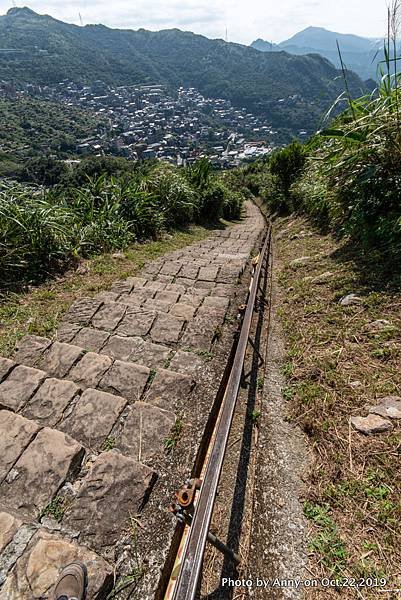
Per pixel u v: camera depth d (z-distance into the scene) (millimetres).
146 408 1894
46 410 1876
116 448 1692
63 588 1068
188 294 3449
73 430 1774
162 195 7680
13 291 3275
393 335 2189
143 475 1521
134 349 2469
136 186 6816
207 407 1975
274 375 2283
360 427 1669
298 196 7914
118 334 2664
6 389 1998
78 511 1393
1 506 1402
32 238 3701
